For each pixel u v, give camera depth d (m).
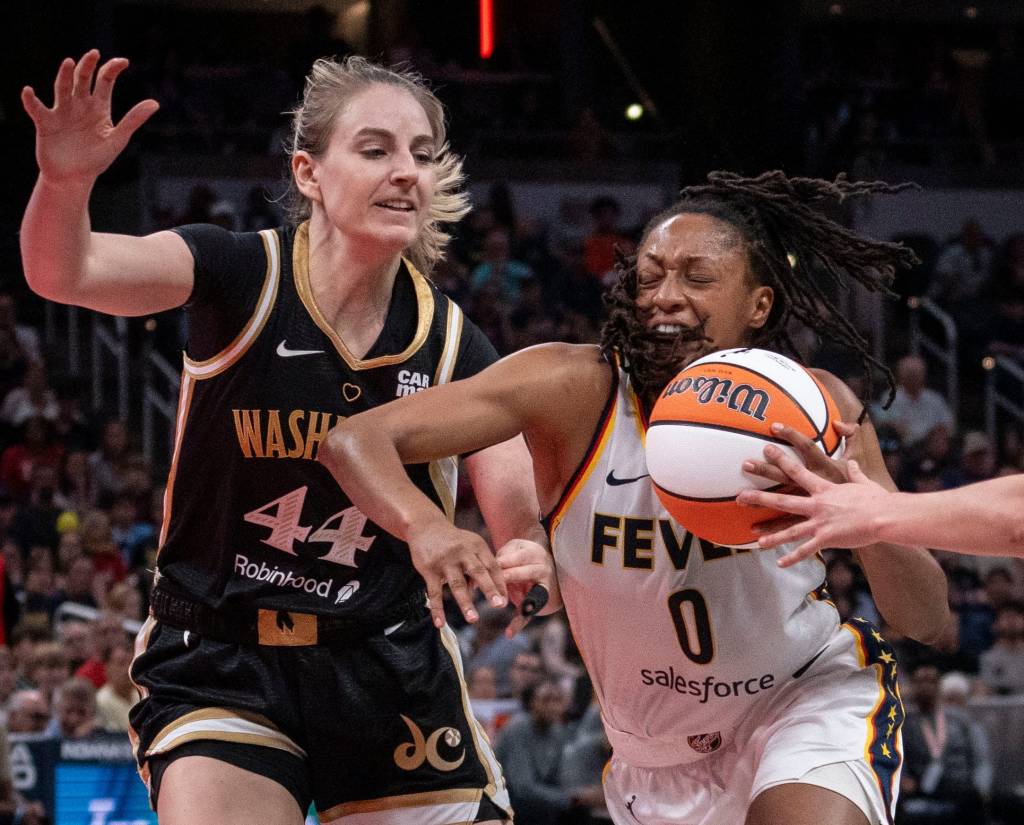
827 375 3.20
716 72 15.37
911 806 8.27
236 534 3.20
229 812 3.03
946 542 2.40
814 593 3.18
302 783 3.23
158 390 14.35
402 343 3.29
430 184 3.21
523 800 7.73
